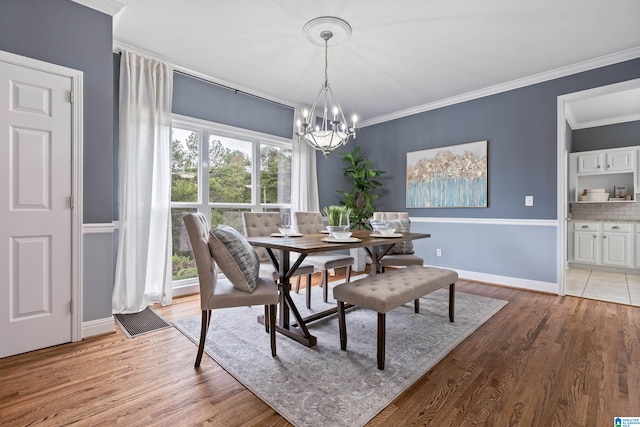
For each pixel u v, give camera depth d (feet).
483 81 12.06
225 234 6.17
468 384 5.43
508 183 12.42
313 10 7.79
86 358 6.32
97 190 7.44
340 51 9.79
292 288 12.07
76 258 7.06
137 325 8.16
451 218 14.01
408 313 9.12
